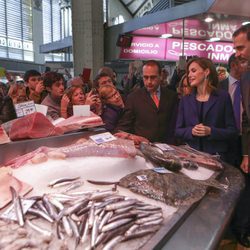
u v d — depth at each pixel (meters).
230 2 4.03
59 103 2.84
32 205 1.08
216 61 7.75
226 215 1.13
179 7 5.68
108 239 0.90
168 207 1.15
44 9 17.22
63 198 1.12
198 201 1.22
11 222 0.99
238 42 2.16
